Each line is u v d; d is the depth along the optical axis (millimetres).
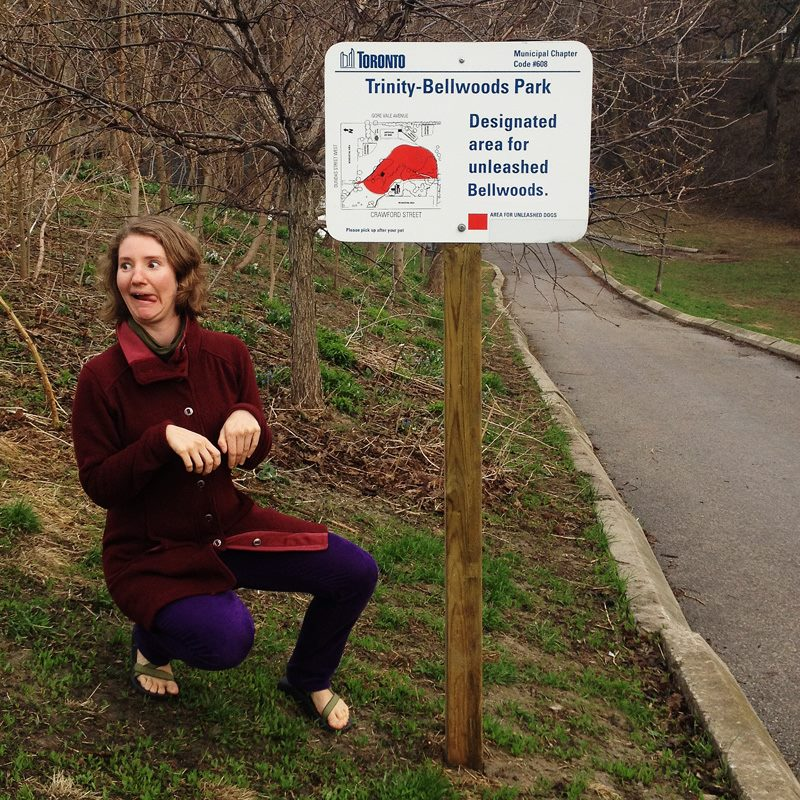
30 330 6535
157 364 2670
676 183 7328
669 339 18625
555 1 6379
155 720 2938
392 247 15984
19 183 7426
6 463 4523
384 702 3486
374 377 9070
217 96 6938
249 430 2701
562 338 18312
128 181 9727
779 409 11805
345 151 2963
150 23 6758
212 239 12641
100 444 2641
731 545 6867
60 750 2686
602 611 5082
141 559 2703
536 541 6059
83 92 5773
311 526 2912
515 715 3734
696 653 4496
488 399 10336
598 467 8086
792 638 5320
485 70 2941
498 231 2994
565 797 3219
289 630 3789
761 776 3506
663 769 3584
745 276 33625
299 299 7074
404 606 4500
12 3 6609
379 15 6391
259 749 2963
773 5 30547
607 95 7016
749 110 51031
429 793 2936
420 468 6703
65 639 3230
